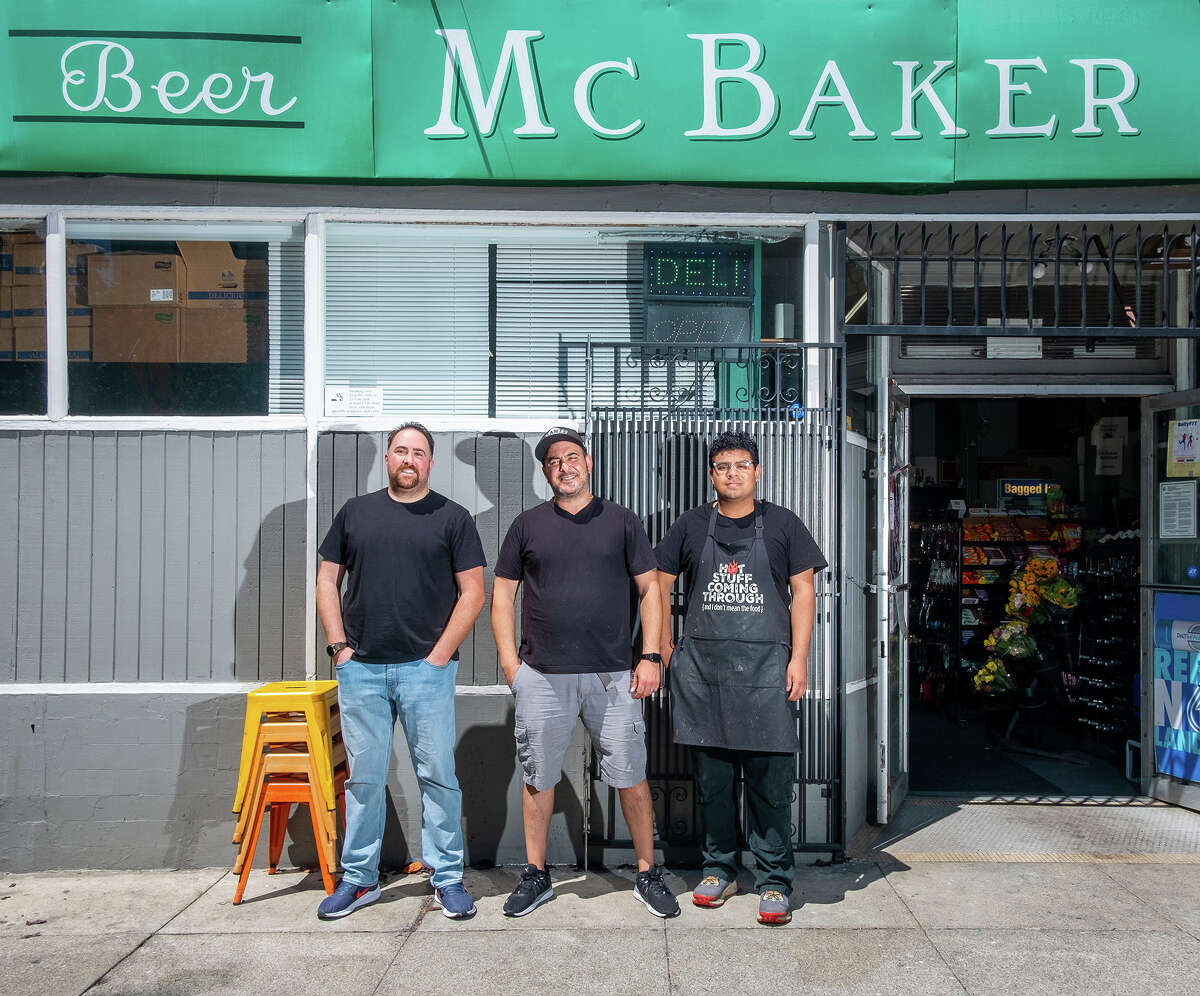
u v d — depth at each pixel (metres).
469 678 3.94
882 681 4.37
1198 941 3.12
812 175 4.06
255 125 4.00
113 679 3.94
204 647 3.96
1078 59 4.04
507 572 3.44
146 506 3.98
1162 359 5.07
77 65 3.94
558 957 3.03
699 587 3.37
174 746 3.91
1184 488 4.68
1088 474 7.09
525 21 4.00
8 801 3.88
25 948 3.14
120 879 3.78
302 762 3.50
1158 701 4.81
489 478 4.01
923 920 3.30
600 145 4.05
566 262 4.34
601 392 4.36
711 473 3.43
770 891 3.29
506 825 3.90
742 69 4.03
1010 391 5.04
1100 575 6.00
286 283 4.23
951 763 5.65
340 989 2.84
